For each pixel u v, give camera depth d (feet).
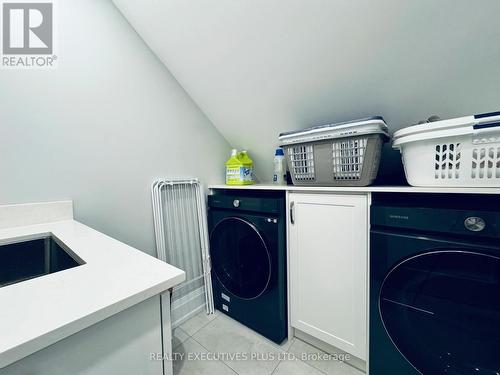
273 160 7.57
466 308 3.24
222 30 4.62
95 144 4.66
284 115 6.02
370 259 3.98
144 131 5.48
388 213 3.78
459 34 3.46
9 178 3.70
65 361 1.48
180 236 6.23
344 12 3.71
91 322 1.49
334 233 4.51
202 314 6.53
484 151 3.09
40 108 3.98
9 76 3.70
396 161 5.58
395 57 4.02
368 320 4.13
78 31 4.40
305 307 5.03
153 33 5.22
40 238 3.44
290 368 4.66
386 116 5.05
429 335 3.56
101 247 2.72
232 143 7.78
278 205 5.13
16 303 1.58
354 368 4.61
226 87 5.89
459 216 3.19
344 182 4.46
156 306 1.96
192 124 6.61
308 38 4.23
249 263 5.83
